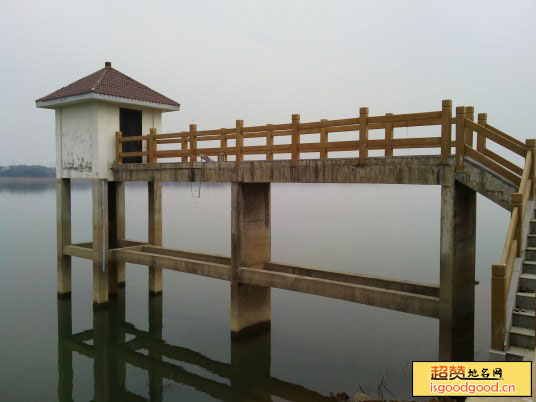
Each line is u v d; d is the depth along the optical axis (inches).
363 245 1254.3
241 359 489.4
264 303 521.3
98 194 614.9
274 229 1665.8
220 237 1409.9
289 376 441.4
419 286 409.1
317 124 416.8
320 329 568.7
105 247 621.0
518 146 331.9
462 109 338.6
